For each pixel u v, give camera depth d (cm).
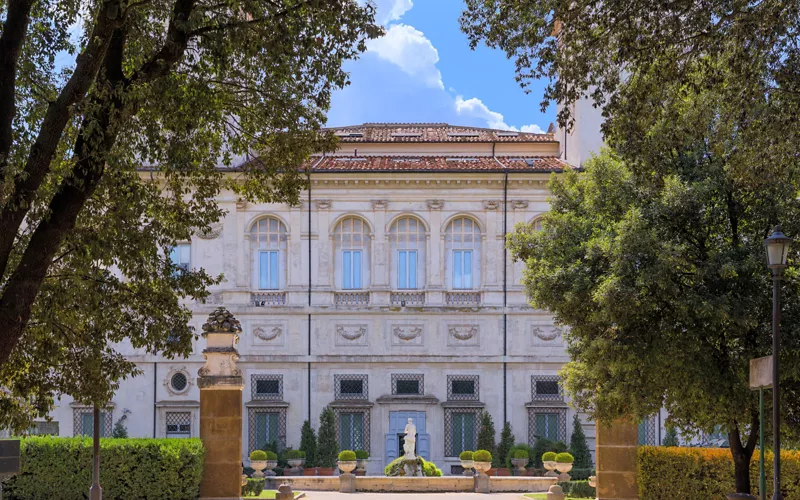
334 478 3950
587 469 4762
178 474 2852
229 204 5191
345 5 1967
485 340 5141
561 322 2780
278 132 2278
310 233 5191
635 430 2858
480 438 4966
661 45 1964
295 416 5075
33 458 2936
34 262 1698
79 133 1822
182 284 2177
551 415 5069
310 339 5131
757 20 1894
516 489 3844
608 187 2689
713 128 2464
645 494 2802
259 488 3625
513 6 2036
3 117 1656
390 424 5075
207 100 2081
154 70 1848
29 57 2012
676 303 2350
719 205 2466
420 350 5138
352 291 5184
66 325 2103
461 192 5222
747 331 2386
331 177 5178
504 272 5172
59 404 4981
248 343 5131
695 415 2514
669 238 2453
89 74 1703
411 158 5597
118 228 2031
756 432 2473
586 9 2184
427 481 3844
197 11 1881
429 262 5184
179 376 5069
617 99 2111
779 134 2017
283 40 1920
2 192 1638
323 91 2175
